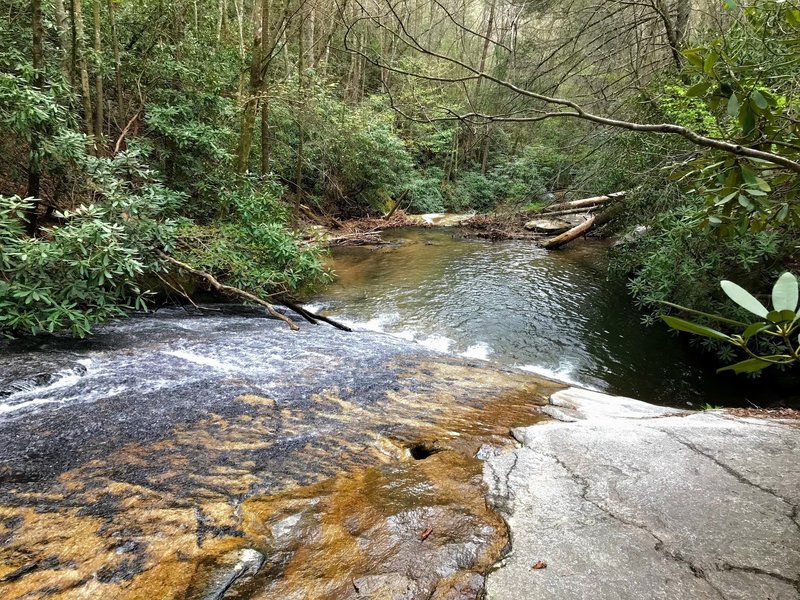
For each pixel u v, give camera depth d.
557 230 12.39
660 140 5.64
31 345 3.80
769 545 1.61
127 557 1.72
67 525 1.88
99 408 2.97
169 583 1.60
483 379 4.14
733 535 1.68
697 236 4.82
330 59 14.59
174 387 3.37
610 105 7.05
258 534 1.87
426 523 1.88
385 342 5.20
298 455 2.53
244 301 5.87
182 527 1.89
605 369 5.05
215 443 2.62
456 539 1.77
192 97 7.04
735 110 1.34
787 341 0.72
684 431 2.62
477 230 13.48
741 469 2.14
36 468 2.29
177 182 6.68
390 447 2.68
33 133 4.55
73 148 4.62
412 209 15.80
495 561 1.63
